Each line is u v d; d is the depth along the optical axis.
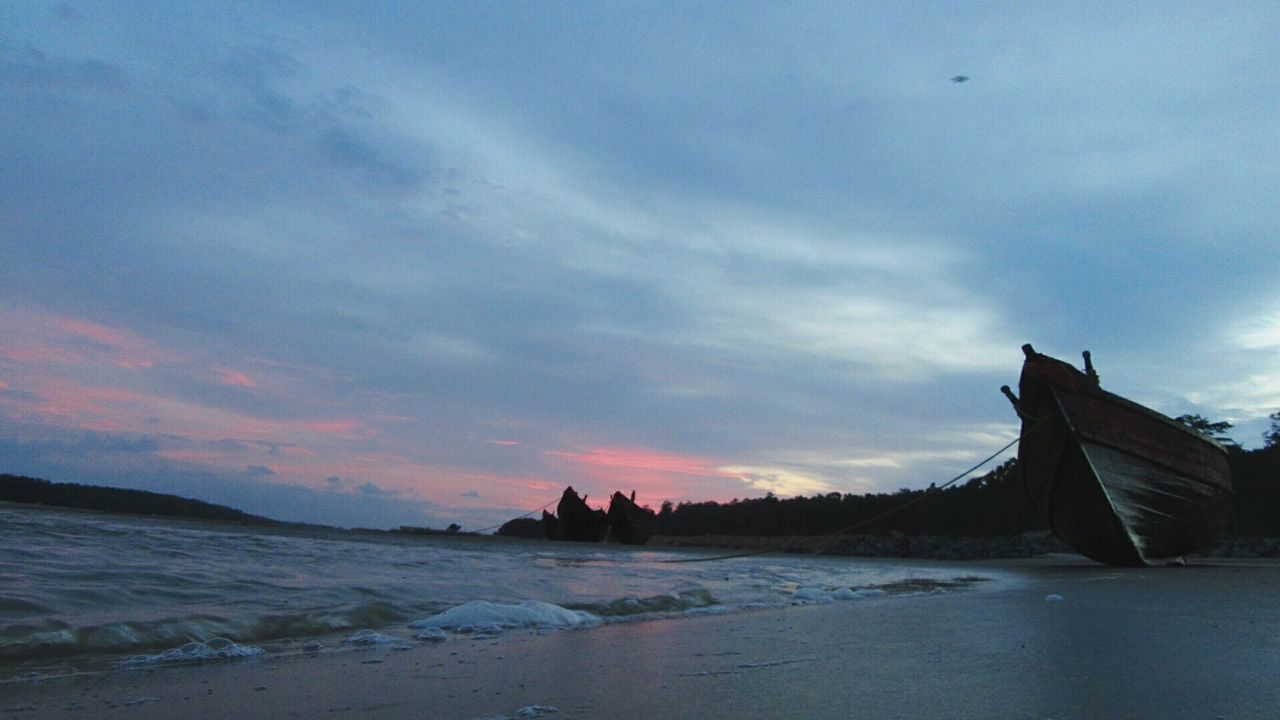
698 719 3.45
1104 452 18.03
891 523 64.50
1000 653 5.21
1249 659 4.87
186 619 6.22
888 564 26.89
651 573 15.12
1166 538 19.34
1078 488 18.34
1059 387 18.03
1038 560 34.78
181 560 11.70
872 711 3.55
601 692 4.05
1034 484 19.72
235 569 10.57
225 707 3.77
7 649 5.04
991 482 60.56
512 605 7.58
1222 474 21.27
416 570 12.41
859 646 5.67
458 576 11.60
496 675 4.59
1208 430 54.00
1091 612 7.89
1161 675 4.33
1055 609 8.29
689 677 4.48
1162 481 18.95
